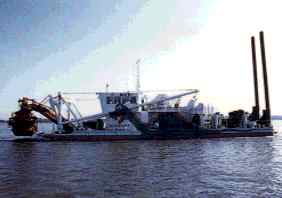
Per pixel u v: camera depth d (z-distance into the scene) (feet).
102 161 114.42
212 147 167.63
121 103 225.76
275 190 71.31
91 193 68.39
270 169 97.35
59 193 68.28
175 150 152.15
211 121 242.58
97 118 221.87
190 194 67.87
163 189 71.92
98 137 210.38
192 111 236.63
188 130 226.99
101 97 226.38
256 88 302.86
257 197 65.87
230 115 256.52
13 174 88.58
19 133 211.00
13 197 65.21
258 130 249.96
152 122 226.58
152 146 172.45
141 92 229.86
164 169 97.19
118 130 216.13
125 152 143.43
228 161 114.73
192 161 114.62
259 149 158.40
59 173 90.27
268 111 285.64
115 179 82.23
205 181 80.07
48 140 209.46
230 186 74.95
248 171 94.02
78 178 83.25
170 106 235.40
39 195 66.74
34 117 214.90
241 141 211.00
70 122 217.36
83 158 122.52
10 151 148.25
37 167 100.78
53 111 220.43
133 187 73.61
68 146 174.50
